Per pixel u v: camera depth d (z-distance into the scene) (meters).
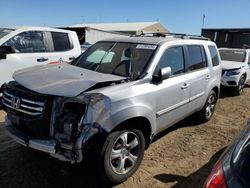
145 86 4.04
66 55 7.66
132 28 52.31
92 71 4.24
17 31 6.89
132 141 3.86
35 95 3.46
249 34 24.67
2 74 6.52
